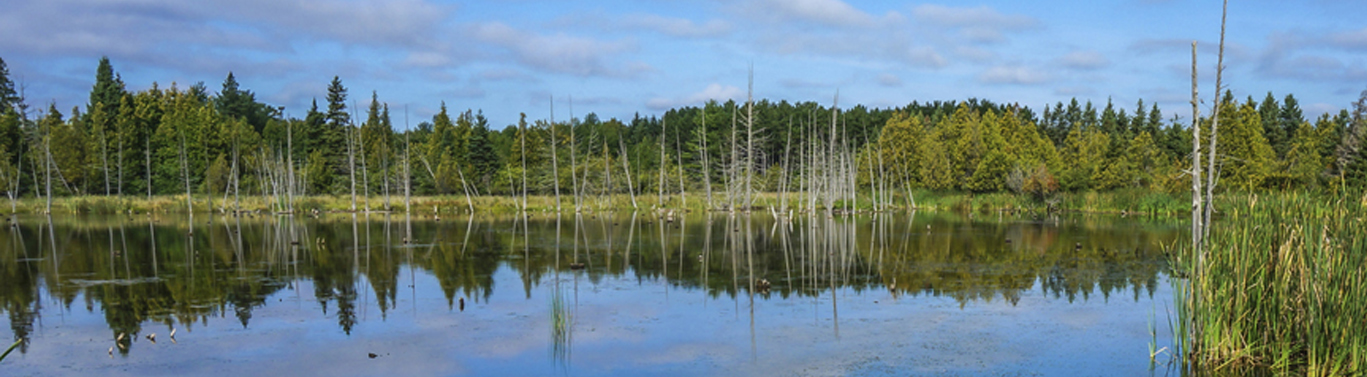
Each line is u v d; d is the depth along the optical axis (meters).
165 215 59.34
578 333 14.78
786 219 52.53
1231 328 11.49
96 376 12.14
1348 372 10.34
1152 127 97.25
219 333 14.91
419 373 12.26
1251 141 55.41
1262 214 12.41
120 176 72.56
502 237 36.06
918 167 78.75
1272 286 11.41
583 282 21.06
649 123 154.50
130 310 17.16
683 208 61.28
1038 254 27.30
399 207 68.00
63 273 23.06
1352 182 12.61
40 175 80.00
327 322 15.84
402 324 15.62
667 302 17.91
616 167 83.81
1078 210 59.28
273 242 33.34
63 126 84.69
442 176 83.62
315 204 68.50
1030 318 15.94
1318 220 11.88
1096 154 77.06
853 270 23.28
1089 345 13.70
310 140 97.56
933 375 12.02
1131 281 20.75
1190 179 52.66
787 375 12.02
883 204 67.00
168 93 110.25
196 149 92.94
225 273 22.97
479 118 94.25
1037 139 81.94
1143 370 12.10
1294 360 11.29
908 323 15.49
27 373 12.30
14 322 15.98
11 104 86.00
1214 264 11.80
